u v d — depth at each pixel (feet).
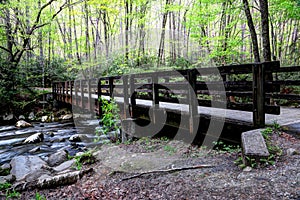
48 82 59.57
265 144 9.93
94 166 13.21
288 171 8.15
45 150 21.53
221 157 11.85
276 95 12.29
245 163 9.42
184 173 10.25
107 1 43.11
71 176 11.30
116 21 53.06
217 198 7.49
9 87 43.50
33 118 41.09
